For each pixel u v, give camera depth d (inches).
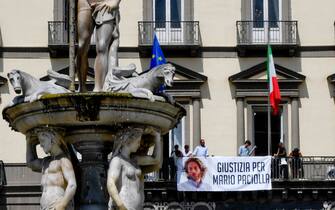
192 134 1909.4
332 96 1932.8
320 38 1950.1
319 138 1920.5
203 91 1925.4
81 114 639.1
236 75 1918.1
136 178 644.1
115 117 644.1
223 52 1939.0
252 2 1951.3
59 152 648.4
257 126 1921.8
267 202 1807.3
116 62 689.6
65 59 1931.6
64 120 644.1
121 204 629.0
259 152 1919.3
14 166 1850.4
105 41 686.5
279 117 1926.7
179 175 1764.3
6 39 1932.8
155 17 1937.7
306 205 1815.9
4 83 1908.2
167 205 1793.8
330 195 1818.4
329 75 1934.1
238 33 1934.1
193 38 1927.9
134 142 645.9
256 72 1925.4
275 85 1768.0
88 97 633.6
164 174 1777.8
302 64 1943.9
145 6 1937.7
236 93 1920.5
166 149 1895.9
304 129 1923.0
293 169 1808.6
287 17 1947.6
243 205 1802.4
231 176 1753.2
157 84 663.1
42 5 1941.4
